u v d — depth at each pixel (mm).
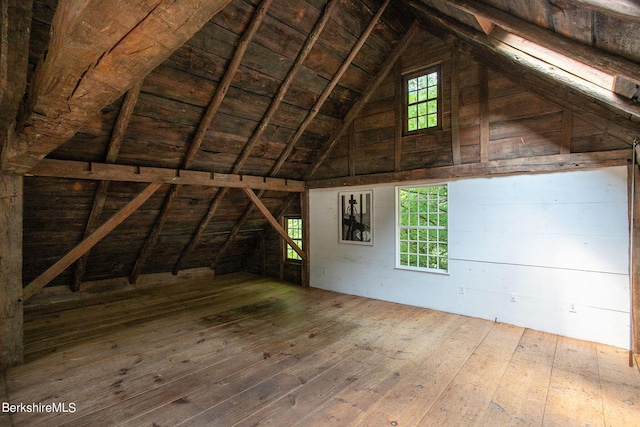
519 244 4410
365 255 6062
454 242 4980
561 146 4062
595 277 3887
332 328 4430
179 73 3760
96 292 6105
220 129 4680
